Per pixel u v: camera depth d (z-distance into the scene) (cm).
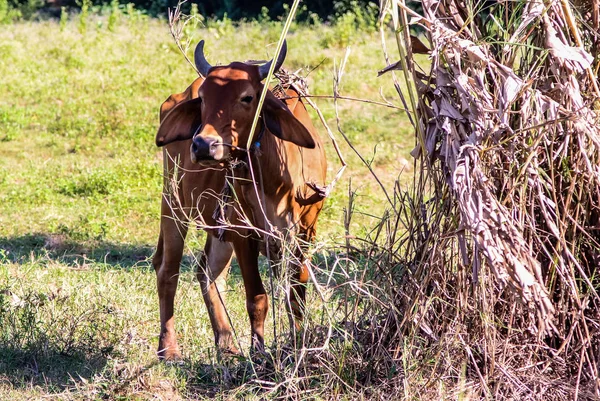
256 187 984
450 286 921
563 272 865
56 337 1111
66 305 1243
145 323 1255
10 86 3083
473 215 802
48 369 1038
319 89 2927
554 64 865
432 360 891
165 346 1138
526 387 877
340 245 983
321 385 916
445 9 896
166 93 3022
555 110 841
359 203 2092
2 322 1138
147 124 2727
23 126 2723
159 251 1230
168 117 1012
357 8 4072
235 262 1678
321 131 2627
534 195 866
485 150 832
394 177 2323
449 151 843
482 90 852
